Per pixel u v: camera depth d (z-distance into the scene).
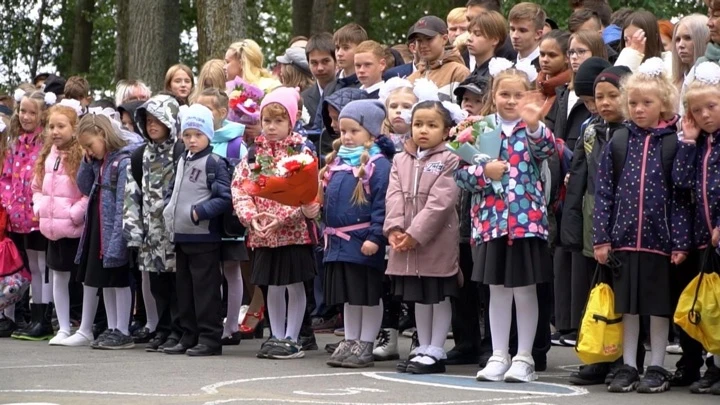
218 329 10.57
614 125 8.82
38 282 12.35
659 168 8.28
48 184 11.80
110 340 11.13
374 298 9.62
